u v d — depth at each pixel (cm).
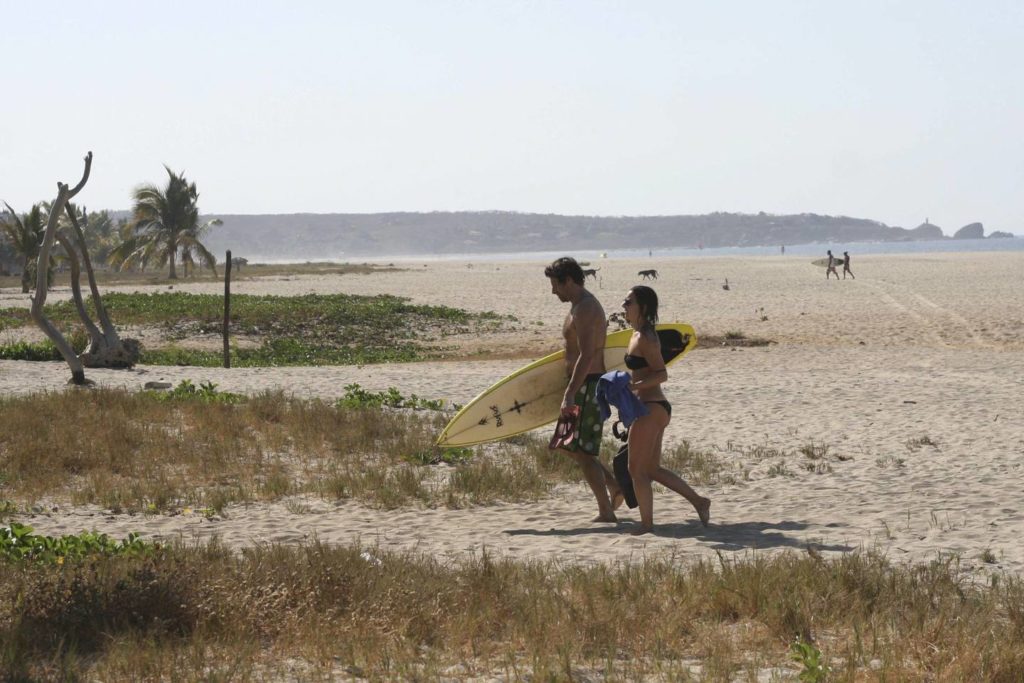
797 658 645
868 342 3869
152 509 1268
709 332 4247
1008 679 624
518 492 1377
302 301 5456
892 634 714
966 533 1105
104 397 2036
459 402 2373
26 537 991
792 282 7806
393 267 14262
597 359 1120
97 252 15388
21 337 4022
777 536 1098
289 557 897
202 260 10444
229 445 1652
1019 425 1984
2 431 1636
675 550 1015
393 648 689
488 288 7738
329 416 1916
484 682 636
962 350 3516
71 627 709
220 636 713
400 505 1314
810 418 2119
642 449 1111
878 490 1379
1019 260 11775
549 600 777
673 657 685
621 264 13650
